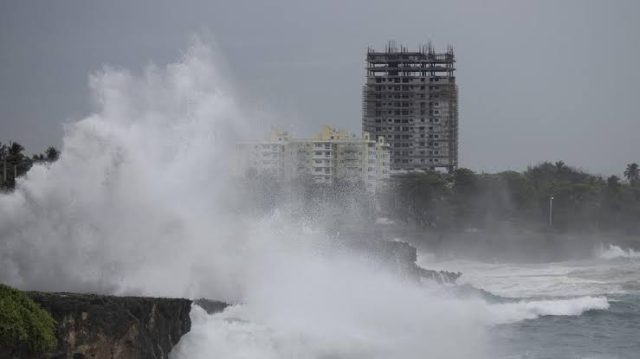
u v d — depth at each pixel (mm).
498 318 114375
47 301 61781
